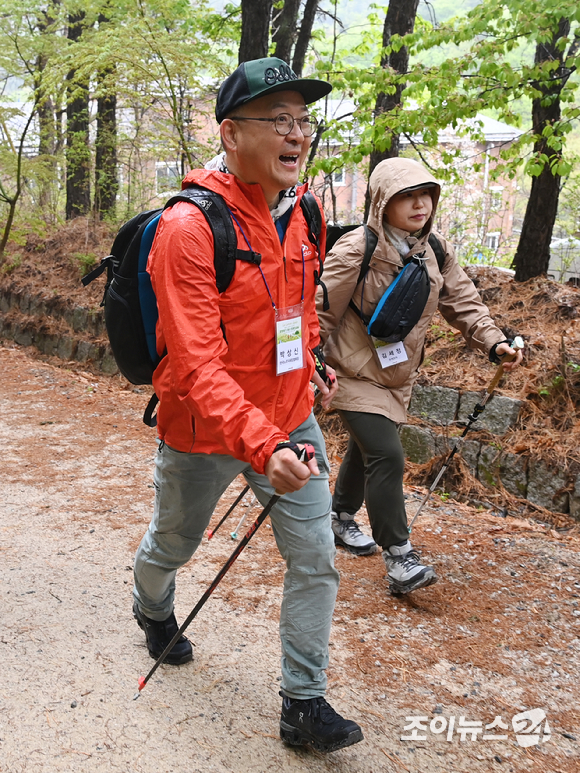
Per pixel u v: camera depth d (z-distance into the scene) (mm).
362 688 2809
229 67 9508
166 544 2529
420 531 4305
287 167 2098
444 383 5422
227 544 4086
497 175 7277
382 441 3400
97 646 2996
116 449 5781
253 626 3215
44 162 11672
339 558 3959
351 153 6414
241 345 2170
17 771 2277
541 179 6758
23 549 3943
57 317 9625
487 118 21047
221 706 2645
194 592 3508
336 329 3535
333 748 2311
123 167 13555
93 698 2645
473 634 3219
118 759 2348
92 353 8789
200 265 1998
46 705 2600
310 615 2336
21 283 10531
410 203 3291
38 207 12812
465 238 13109
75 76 9750
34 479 5059
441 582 3688
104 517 4430
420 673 2918
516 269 7039
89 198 13680
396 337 3375
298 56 8812
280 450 1851
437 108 6090
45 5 11586
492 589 3625
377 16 9867
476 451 4988
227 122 2068
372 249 3354
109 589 3514
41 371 8648
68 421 6562
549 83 6207
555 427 4883
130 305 2285
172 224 2018
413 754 2459
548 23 5410
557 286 6461
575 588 3633
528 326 5953
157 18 9680
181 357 1974
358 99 6723
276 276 2176
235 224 2092
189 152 9320
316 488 2361
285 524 2330
